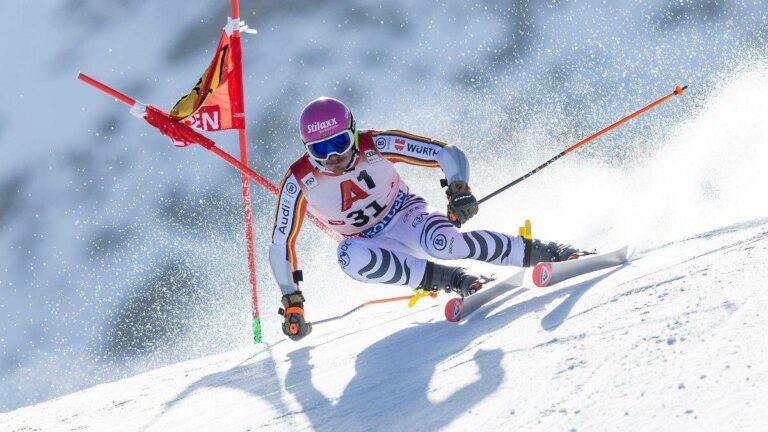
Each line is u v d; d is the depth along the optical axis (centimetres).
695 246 1191
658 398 699
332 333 1526
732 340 748
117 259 4128
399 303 1736
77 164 4888
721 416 634
